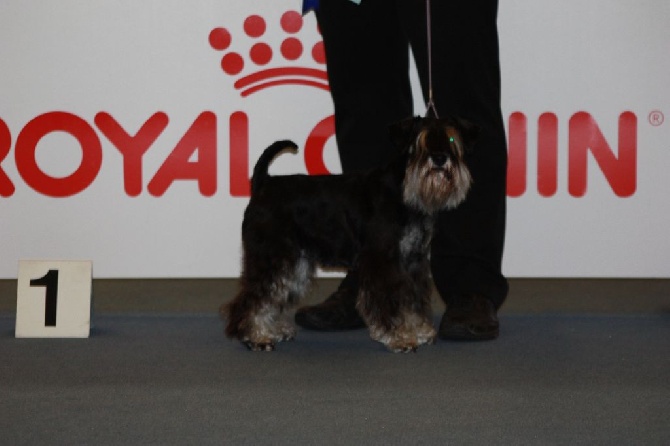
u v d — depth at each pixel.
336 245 4.16
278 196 4.21
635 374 3.58
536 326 4.68
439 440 2.73
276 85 5.36
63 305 4.44
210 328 4.66
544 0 5.23
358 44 4.57
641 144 5.28
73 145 5.32
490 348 4.12
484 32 4.36
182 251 5.40
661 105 5.25
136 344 4.24
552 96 5.28
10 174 5.32
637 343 4.22
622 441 2.71
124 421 2.93
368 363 3.83
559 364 3.77
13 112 5.29
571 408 3.07
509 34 5.25
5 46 5.25
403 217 4.05
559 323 4.76
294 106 5.38
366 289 4.04
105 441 2.72
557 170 5.31
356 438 2.74
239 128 5.36
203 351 4.09
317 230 4.17
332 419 2.95
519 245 5.36
